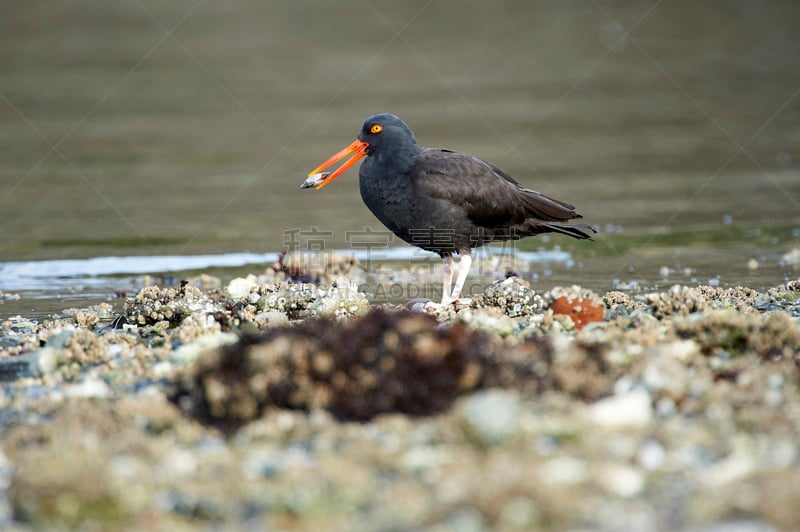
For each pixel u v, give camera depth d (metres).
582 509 6.26
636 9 46.66
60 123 30.53
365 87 35.06
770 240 18.67
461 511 6.28
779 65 37.31
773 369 8.80
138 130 29.94
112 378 9.41
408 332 8.29
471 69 37.56
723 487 6.45
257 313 12.57
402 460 7.04
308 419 7.91
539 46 40.69
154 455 7.28
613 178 24.64
